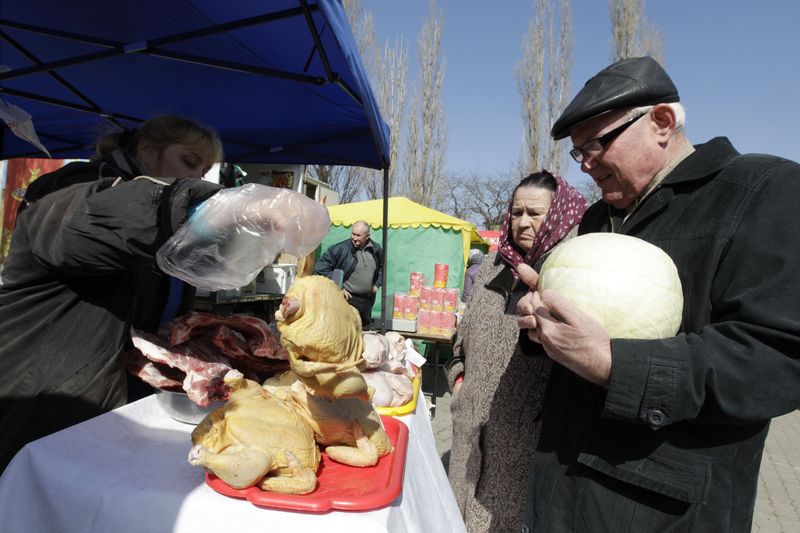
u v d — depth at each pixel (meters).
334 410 1.01
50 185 1.32
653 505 1.07
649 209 1.19
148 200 1.03
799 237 0.94
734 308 0.99
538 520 1.24
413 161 22.78
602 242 1.05
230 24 1.85
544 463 1.29
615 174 1.22
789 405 0.93
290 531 0.80
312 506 0.81
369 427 1.02
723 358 0.93
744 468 1.06
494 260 2.15
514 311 1.88
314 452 0.93
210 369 1.20
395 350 1.73
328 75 1.89
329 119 2.85
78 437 1.03
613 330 0.98
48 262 1.13
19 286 1.22
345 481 0.92
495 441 1.81
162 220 1.02
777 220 0.97
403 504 0.95
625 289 0.98
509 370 1.81
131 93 2.70
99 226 1.03
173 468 0.97
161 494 0.86
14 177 4.94
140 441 1.09
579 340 0.97
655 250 1.05
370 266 5.96
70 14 1.95
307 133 3.12
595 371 0.98
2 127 3.38
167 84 2.57
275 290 5.71
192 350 1.25
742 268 0.99
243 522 0.81
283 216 0.94
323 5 1.41
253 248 0.99
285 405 0.98
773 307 0.93
